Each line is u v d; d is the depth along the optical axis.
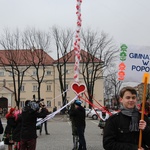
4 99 83.62
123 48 6.76
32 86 87.31
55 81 86.44
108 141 4.53
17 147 12.27
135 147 4.41
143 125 4.49
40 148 15.38
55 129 28.70
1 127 10.12
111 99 94.31
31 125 10.15
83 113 13.02
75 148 13.55
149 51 6.77
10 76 87.44
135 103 4.65
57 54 67.88
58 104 86.31
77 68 14.88
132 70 6.74
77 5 15.05
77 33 15.05
